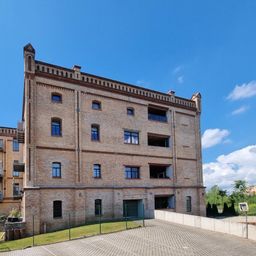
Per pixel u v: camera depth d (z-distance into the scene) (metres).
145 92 41.03
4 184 49.56
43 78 32.22
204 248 20.48
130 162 37.56
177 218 31.55
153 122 41.09
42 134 31.27
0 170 49.19
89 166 33.97
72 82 34.28
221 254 18.95
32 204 29.14
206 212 47.22
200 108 47.12
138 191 37.38
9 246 23.70
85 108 34.88
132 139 38.62
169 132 42.62
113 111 37.25
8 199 49.41
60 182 31.55
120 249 20.41
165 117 43.12
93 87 35.91
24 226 28.38
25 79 30.94
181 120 44.47
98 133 35.59
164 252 19.47
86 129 34.53
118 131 37.19
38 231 29.02
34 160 30.14
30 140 30.20
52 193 30.78
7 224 27.70
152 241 22.58
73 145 33.16
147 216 36.91
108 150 35.84
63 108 33.19
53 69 33.12
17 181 50.59
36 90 31.58
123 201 36.06
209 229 27.53
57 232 28.36
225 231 25.91
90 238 24.09
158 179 39.88
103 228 27.75
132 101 39.34
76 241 23.38
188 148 44.44
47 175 30.88
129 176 37.50
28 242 24.62
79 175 32.84
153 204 38.31
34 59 31.72
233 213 49.12
